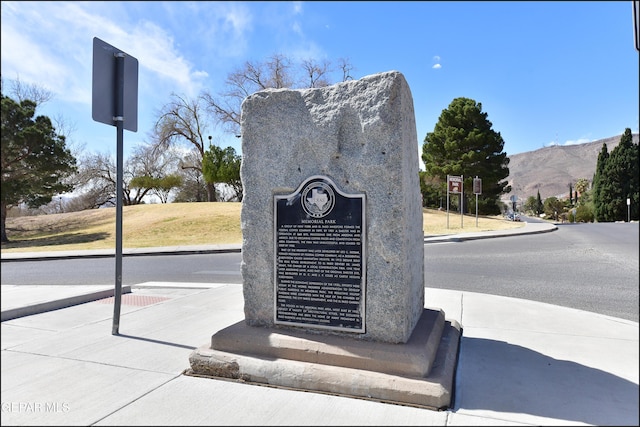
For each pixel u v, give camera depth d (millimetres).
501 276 9180
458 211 43250
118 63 4938
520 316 5430
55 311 6188
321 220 3789
